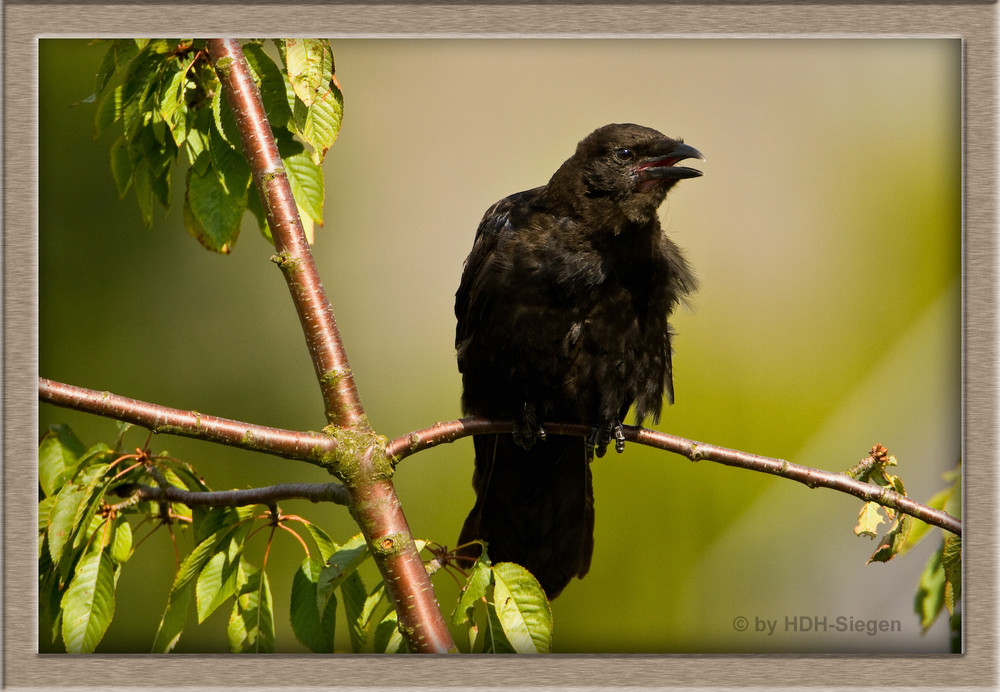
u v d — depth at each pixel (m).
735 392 15.15
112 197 15.52
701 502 14.40
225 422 7.24
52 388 7.11
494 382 10.26
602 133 10.34
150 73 7.99
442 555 7.66
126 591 13.92
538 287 10.02
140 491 7.55
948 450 12.88
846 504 14.05
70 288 15.32
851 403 14.83
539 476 10.71
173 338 15.89
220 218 8.52
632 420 11.03
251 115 7.95
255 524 7.62
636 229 10.12
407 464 16.03
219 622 11.58
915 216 14.92
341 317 16.39
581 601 13.78
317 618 7.45
